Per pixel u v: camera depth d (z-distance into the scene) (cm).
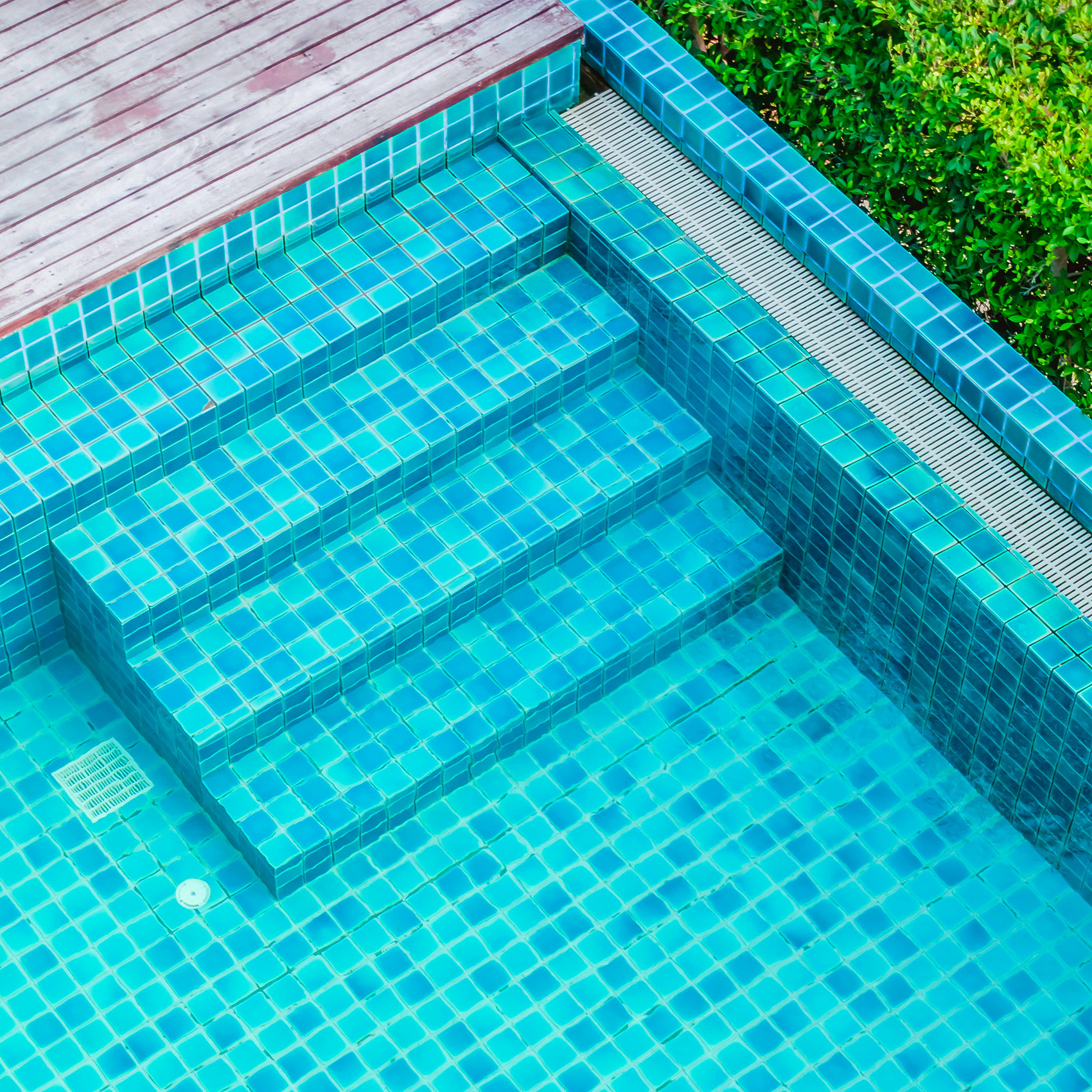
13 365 838
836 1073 788
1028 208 887
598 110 952
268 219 877
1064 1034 798
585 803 852
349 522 870
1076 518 822
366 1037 794
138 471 846
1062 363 980
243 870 834
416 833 843
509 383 891
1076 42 903
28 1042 789
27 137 870
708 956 815
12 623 859
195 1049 789
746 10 1005
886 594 845
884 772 865
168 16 916
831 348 870
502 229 909
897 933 822
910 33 920
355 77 898
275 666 830
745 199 910
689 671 891
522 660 862
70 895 823
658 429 907
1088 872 823
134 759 862
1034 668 780
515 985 808
